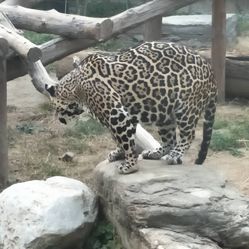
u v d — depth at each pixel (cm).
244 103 1376
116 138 688
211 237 655
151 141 887
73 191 707
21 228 672
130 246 677
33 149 1106
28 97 1467
